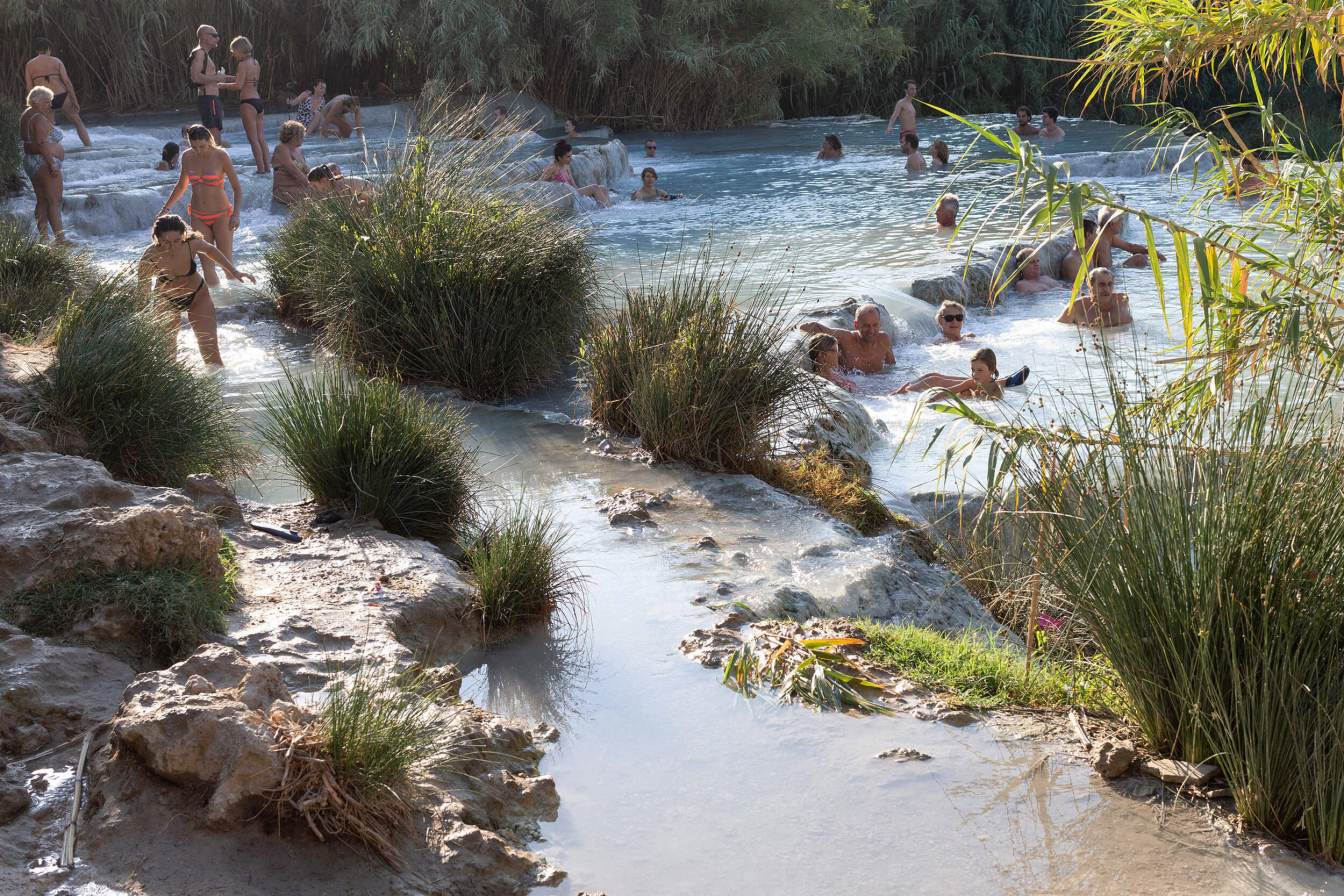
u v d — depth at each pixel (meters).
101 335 5.82
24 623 3.74
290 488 5.88
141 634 3.84
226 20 24.22
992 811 3.34
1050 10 32.59
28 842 2.81
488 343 7.70
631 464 6.47
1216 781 3.46
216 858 2.80
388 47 24.98
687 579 5.01
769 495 6.02
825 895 2.97
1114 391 3.91
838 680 4.09
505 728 3.64
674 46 25.95
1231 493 3.47
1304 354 3.88
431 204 8.18
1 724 3.23
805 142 23.86
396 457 5.38
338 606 4.30
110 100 23.62
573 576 5.01
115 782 2.95
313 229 9.17
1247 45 4.31
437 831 3.05
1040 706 4.04
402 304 7.77
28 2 22.25
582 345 7.56
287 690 3.38
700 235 14.09
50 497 4.32
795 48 27.02
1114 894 2.96
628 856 3.14
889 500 6.52
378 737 3.07
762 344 6.69
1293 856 3.12
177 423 5.72
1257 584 3.35
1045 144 21.38
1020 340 10.16
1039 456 4.00
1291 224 4.12
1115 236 12.88
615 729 3.83
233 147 18.66
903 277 11.43
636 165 20.86
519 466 6.43
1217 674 3.41
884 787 3.47
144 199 14.14
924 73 32.62
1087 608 3.76
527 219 8.27
